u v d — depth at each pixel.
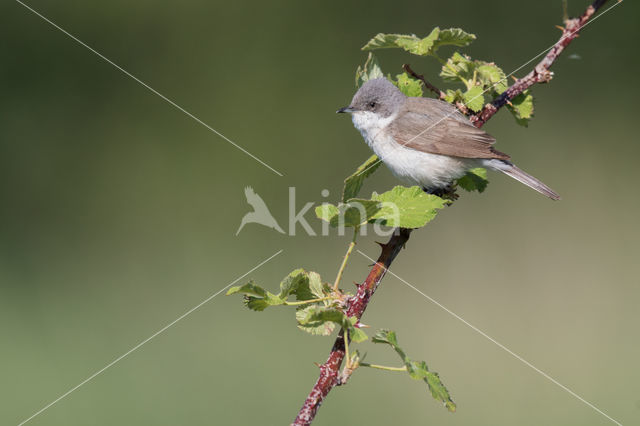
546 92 13.70
